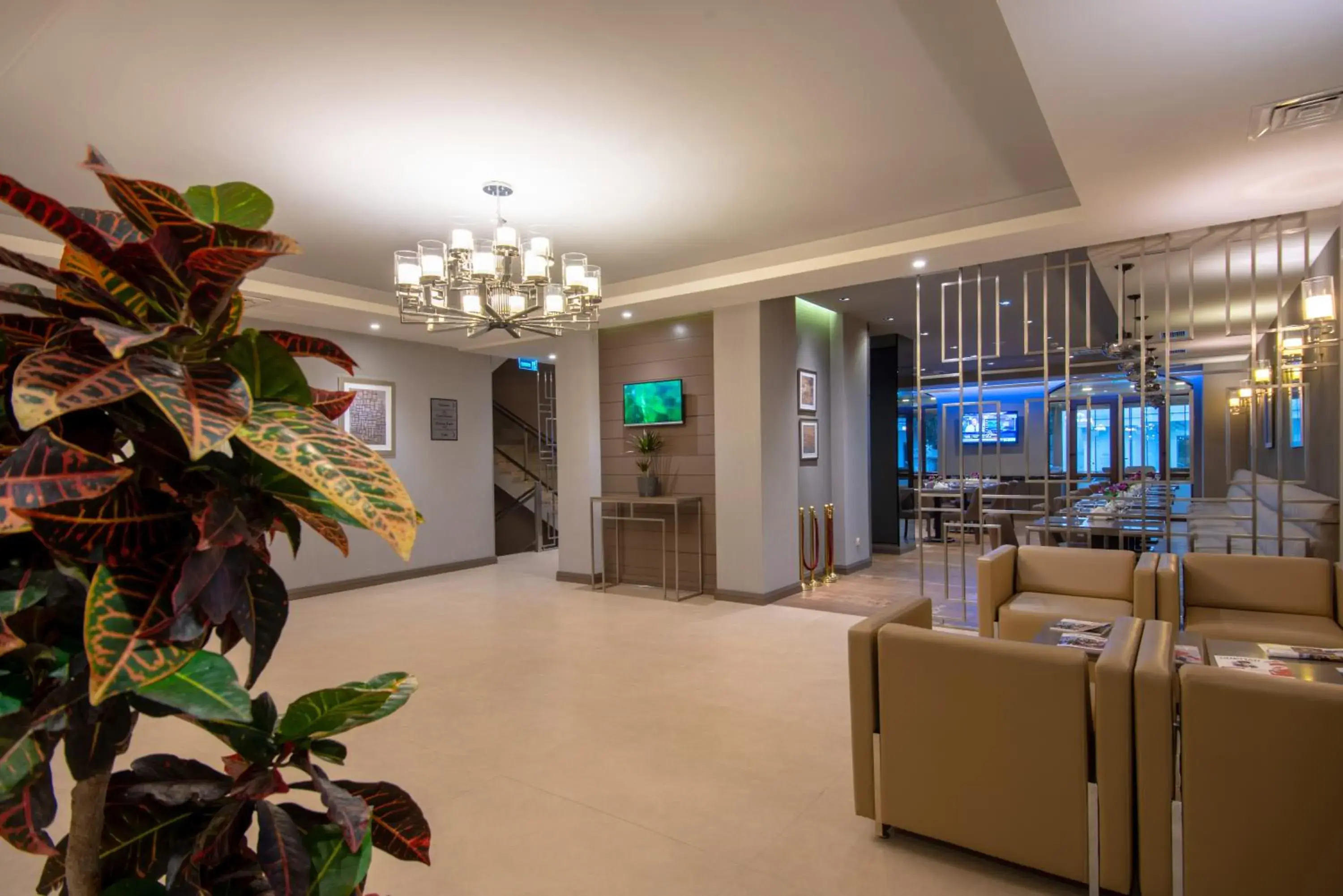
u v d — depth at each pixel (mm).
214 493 682
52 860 865
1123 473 7742
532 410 10969
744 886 2248
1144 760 2014
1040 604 4078
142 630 634
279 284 5719
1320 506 4348
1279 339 4434
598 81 2932
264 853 774
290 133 3348
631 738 3393
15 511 592
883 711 2424
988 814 2240
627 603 6441
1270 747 1863
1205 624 3656
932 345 10109
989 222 4441
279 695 4082
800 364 7332
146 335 636
